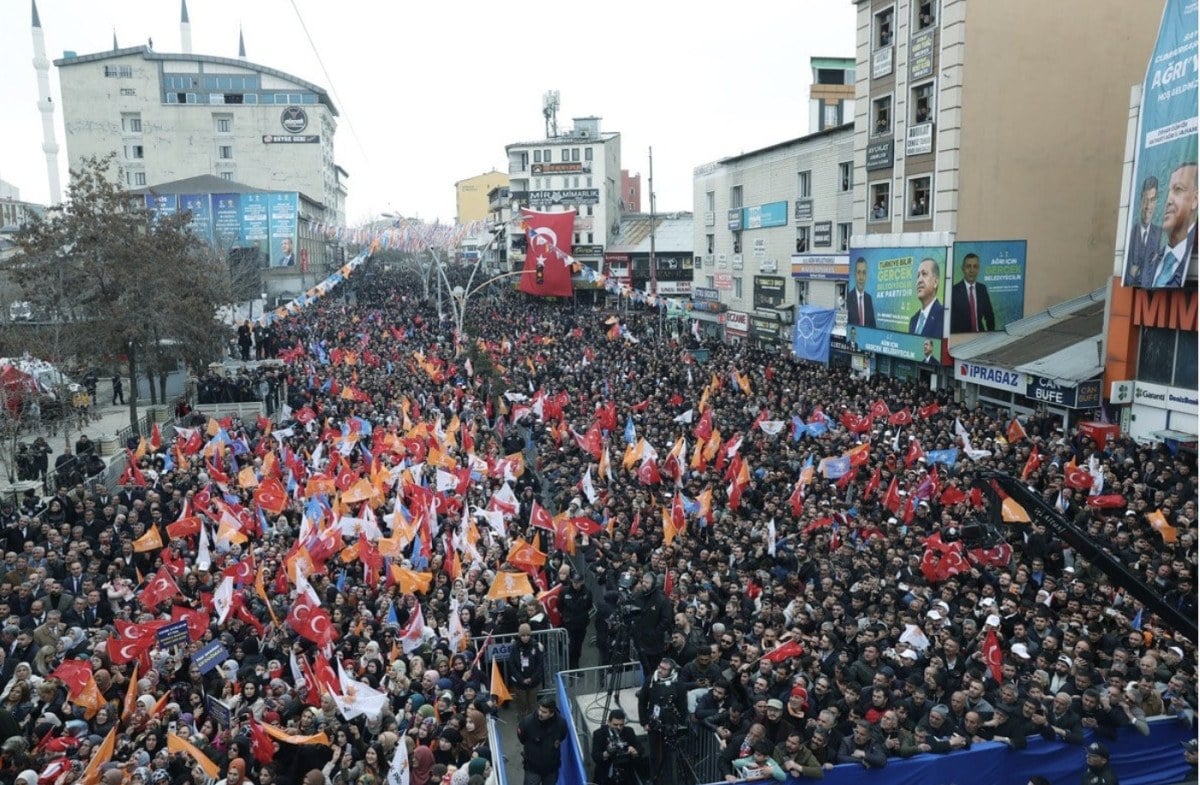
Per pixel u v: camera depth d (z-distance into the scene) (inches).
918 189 1300.4
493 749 450.0
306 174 4116.6
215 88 4020.7
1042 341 1150.3
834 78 2027.6
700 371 1438.2
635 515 738.2
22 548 737.6
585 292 3277.6
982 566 606.5
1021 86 1210.6
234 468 967.6
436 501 755.4
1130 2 1232.8
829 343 1509.6
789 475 828.6
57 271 1390.3
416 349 1846.7
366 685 456.1
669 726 448.5
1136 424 975.0
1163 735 415.8
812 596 546.3
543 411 1175.6
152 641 514.0
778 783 378.0
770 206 1905.8
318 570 650.8
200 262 1690.5
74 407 1269.7
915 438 916.6
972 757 395.5
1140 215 939.3
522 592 577.0
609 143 3506.4
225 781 394.3
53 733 438.9
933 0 1238.3
